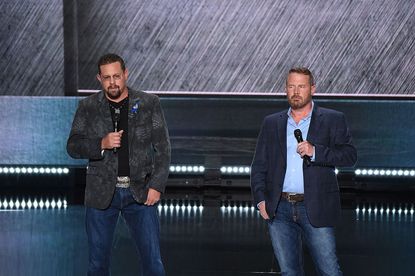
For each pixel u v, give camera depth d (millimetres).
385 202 32219
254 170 14945
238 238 24703
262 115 33406
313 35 34719
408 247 23594
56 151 32844
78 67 34531
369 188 33875
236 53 34812
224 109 33469
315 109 14789
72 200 31750
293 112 14852
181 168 33500
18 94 33250
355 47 34719
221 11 34656
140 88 34750
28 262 20906
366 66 34812
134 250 22531
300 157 14562
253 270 20625
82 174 34719
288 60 34812
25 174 33875
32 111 32719
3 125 32719
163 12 34562
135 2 34500
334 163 14289
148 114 15086
